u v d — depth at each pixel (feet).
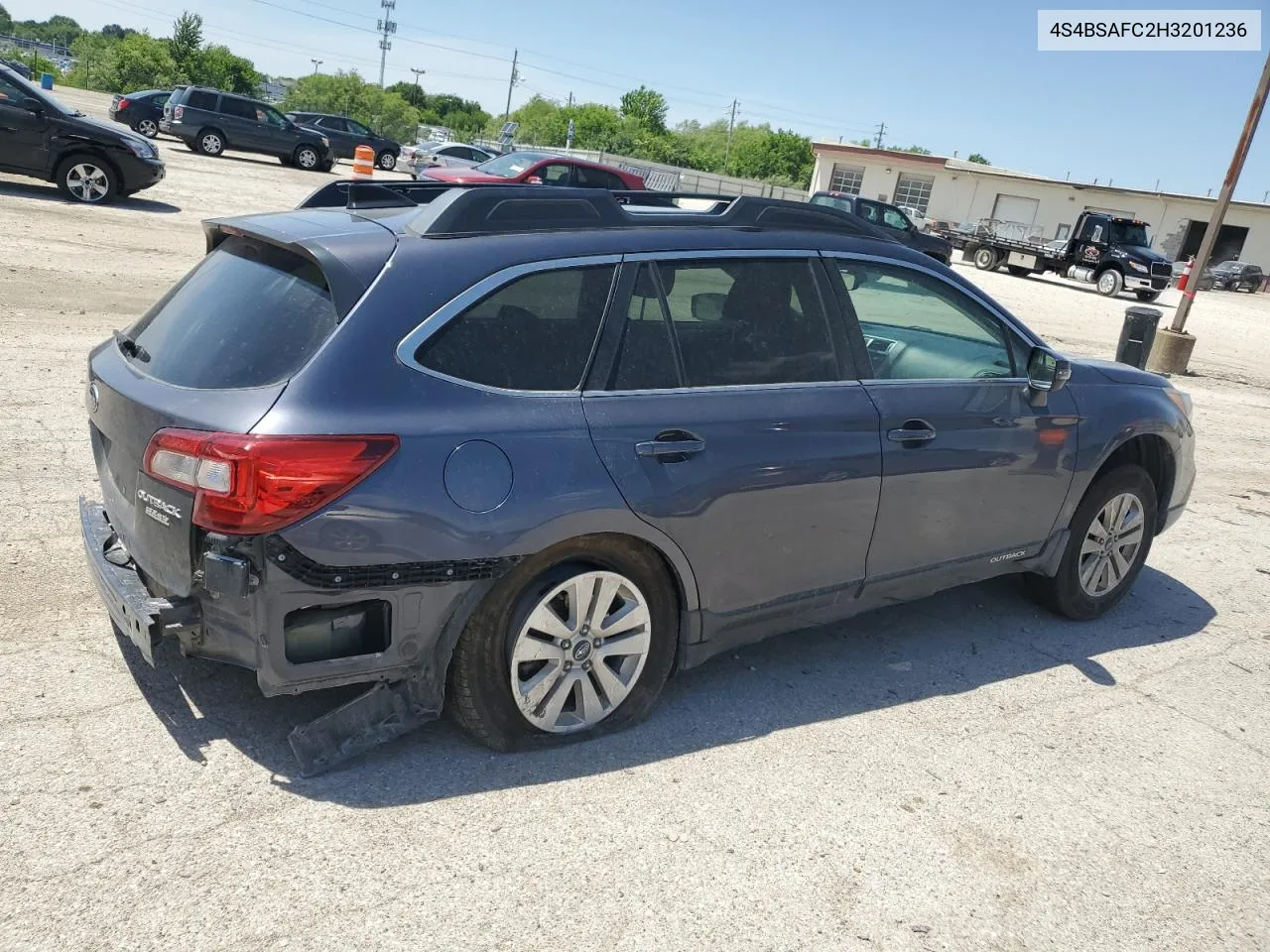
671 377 11.45
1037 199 166.40
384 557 9.57
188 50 240.12
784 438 11.94
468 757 11.02
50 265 35.27
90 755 10.33
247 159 105.70
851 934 9.15
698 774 11.25
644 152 324.39
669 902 9.25
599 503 10.52
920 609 16.69
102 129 50.93
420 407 9.81
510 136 166.50
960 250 119.55
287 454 9.11
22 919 8.17
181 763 10.36
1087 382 15.78
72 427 19.80
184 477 9.33
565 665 11.12
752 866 9.87
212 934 8.26
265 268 10.71
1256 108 46.88
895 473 13.01
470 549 9.91
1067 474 15.15
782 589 12.51
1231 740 13.42
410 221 11.02
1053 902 9.90
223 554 9.20
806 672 14.05
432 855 9.47
